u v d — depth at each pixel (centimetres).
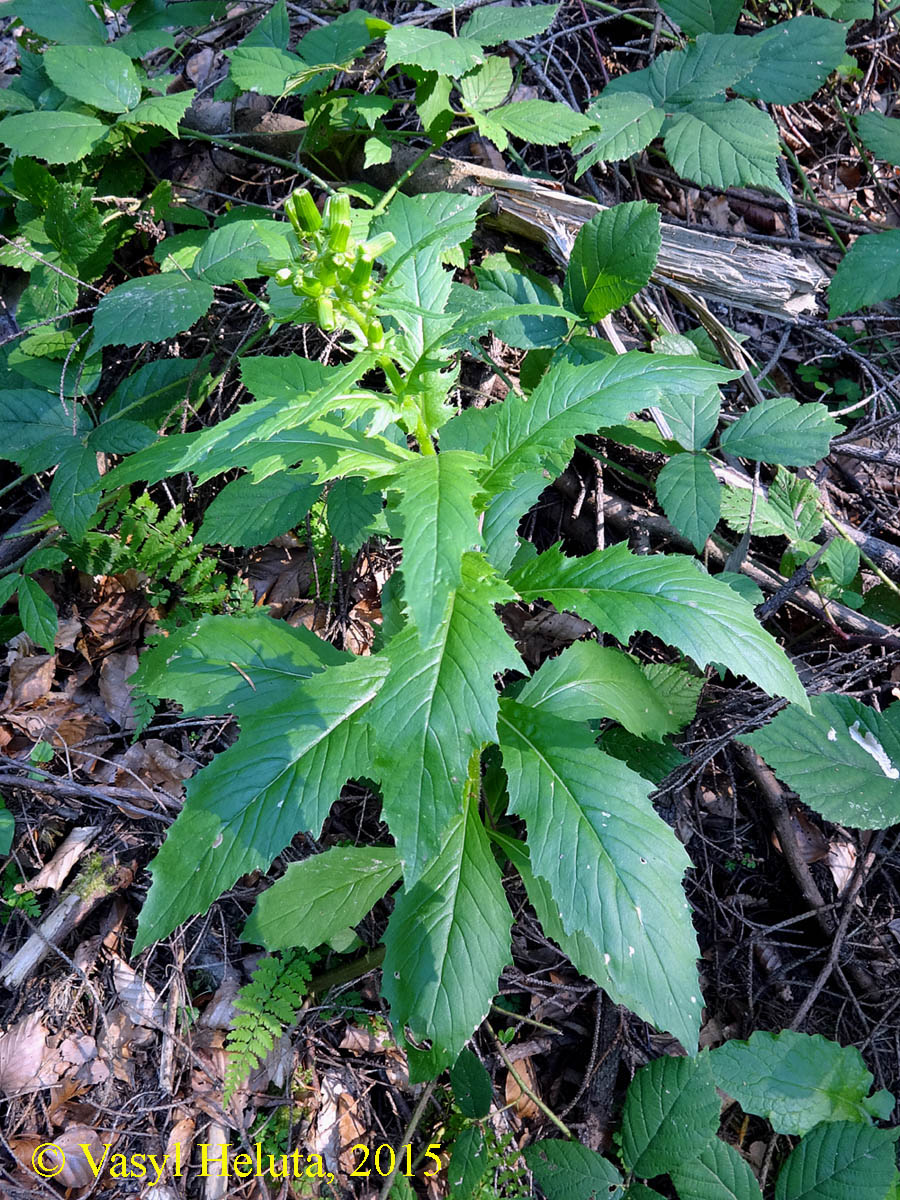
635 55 60
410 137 53
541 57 57
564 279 50
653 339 50
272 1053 39
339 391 24
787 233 58
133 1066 39
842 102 64
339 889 35
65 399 44
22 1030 39
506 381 49
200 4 51
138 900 42
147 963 41
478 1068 37
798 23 52
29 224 45
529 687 36
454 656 26
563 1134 39
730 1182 33
